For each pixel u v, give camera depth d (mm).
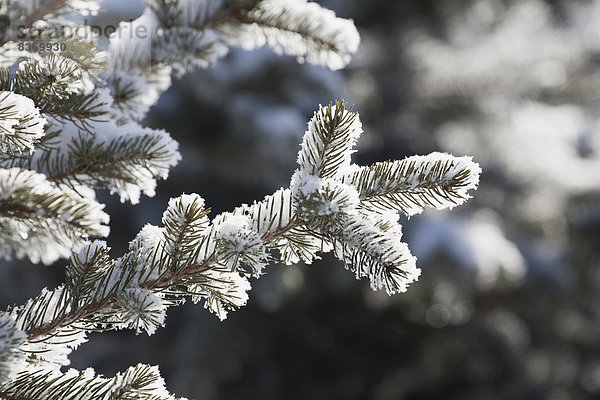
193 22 1638
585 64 10266
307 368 8797
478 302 9359
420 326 9289
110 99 1298
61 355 1175
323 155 1120
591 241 10938
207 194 7039
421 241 7203
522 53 9984
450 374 9656
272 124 5867
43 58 1180
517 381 9898
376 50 9055
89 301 1108
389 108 9258
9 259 1405
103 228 1000
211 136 6262
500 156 9734
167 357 7754
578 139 11695
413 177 1136
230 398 8109
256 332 7938
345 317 8898
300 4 1712
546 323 9891
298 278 7434
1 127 1012
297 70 6059
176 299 1153
